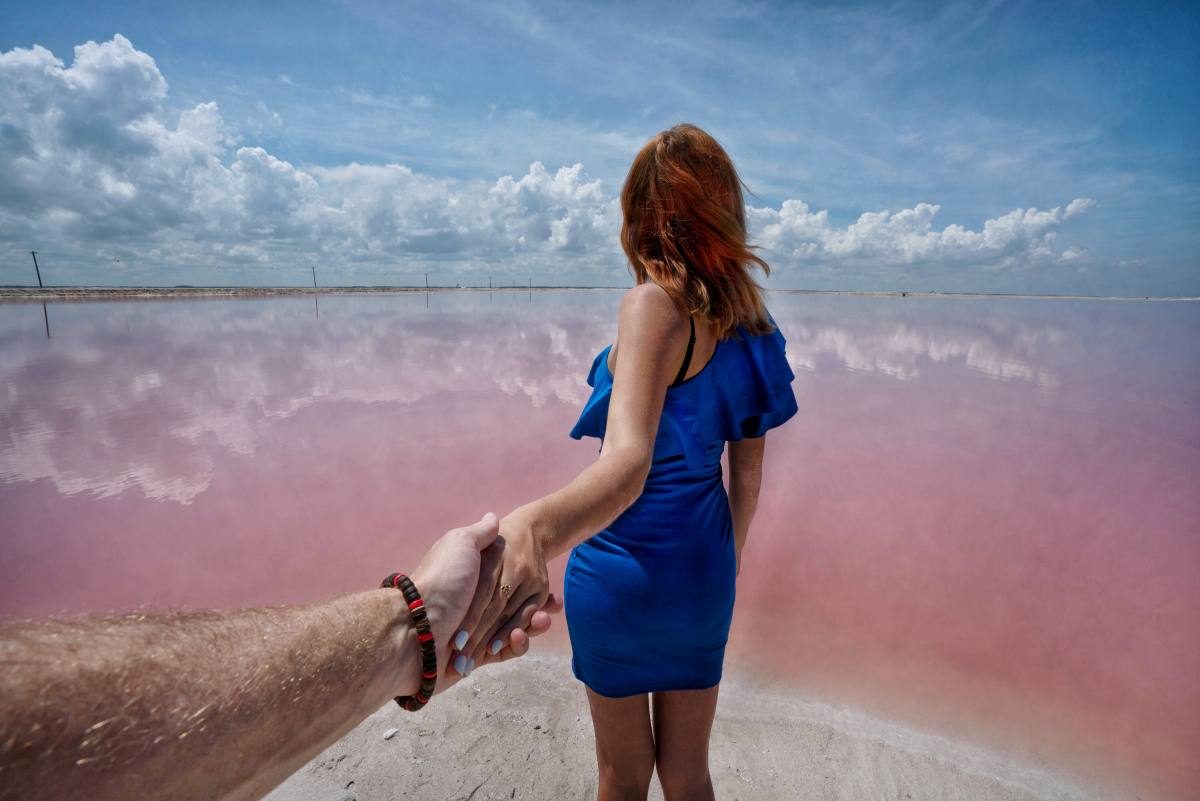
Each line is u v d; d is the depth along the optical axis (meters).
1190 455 5.21
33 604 2.79
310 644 0.55
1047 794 1.77
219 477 4.53
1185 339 17.08
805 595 2.90
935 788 1.79
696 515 1.22
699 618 1.23
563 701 2.20
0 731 0.36
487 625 0.75
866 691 2.22
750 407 1.30
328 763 1.90
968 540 3.49
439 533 3.55
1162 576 3.07
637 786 1.37
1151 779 1.82
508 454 5.09
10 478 4.52
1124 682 2.27
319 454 5.09
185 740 0.44
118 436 5.65
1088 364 11.27
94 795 0.40
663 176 1.16
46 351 11.96
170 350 12.14
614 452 0.97
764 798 1.75
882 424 6.15
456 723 2.08
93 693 0.41
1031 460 5.03
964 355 12.47
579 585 1.27
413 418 6.35
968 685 2.24
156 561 3.21
